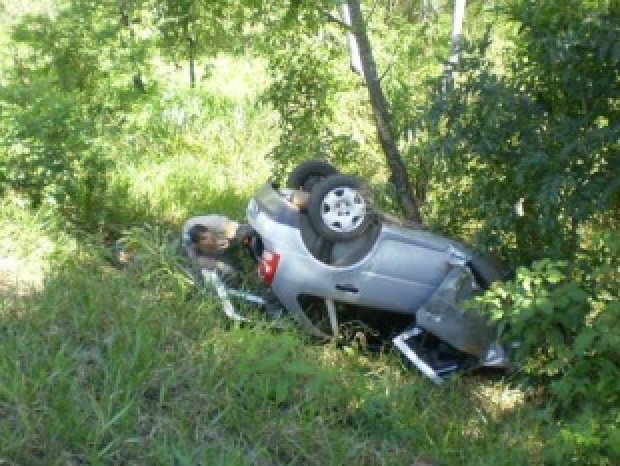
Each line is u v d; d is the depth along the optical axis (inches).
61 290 247.0
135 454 190.2
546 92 266.7
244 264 287.0
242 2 329.4
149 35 363.6
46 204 309.6
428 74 405.1
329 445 209.3
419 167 333.1
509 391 263.3
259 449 200.7
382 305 266.2
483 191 275.0
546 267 234.4
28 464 181.0
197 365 223.3
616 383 213.2
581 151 250.8
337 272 259.3
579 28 250.5
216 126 475.2
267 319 269.3
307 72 344.5
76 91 334.6
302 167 298.0
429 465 217.9
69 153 315.9
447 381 259.3
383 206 323.9
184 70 514.9
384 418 226.2
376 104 323.0
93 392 203.3
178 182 399.5
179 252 295.4
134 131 358.9
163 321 240.1
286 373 224.5
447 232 299.4
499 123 261.7
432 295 264.4
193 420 205.6
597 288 236.2
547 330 230.2
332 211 257.0
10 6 488.1
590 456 202.5
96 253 286.8
